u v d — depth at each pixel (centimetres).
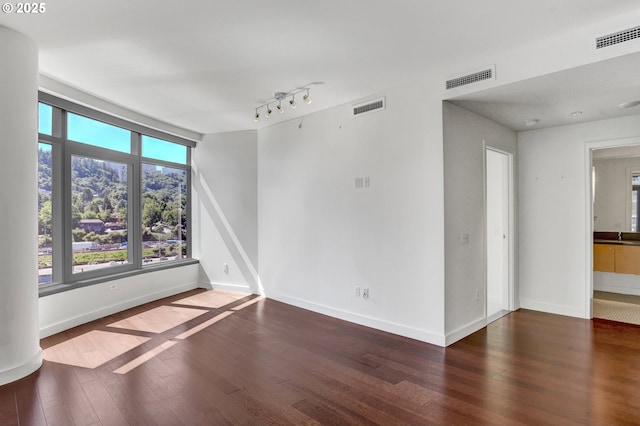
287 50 316
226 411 247
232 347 365
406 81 388
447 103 371
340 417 240
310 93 424
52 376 299
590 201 454
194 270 636
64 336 396
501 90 336
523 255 506
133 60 336
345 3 244
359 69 357
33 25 276
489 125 443
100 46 308
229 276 621
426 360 330
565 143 471
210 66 350
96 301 461
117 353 349
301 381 291
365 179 434
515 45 308
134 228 534
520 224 509
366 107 431
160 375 302
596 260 598
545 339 382
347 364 323
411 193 389
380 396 267
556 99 363
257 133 602
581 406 251
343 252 460
